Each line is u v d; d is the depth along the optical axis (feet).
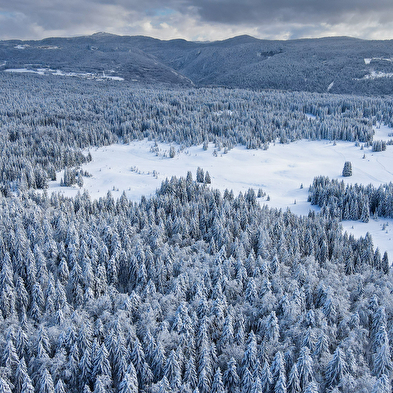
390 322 186.39
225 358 161.27
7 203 340.18
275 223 299.17
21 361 148.77
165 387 143.23
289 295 201.77
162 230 280.72
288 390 144.66
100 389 141.08
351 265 242.58
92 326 175.73
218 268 216.74
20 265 219.82
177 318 173.17
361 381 146.20
